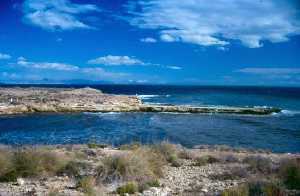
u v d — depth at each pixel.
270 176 13.03
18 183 12.36
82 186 11.73
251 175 13.71
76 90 126.38
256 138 40.22
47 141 36.12
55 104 73.06
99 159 16.64
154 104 83.81
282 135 42.84
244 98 127.88
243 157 18.95
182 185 12.62
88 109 70.69
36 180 12.95
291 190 11.38
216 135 41.97
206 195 10.77
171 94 163.75
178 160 17.45
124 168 13.13
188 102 99.81
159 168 14.70
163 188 11.99
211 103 96.81
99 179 12.67
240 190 10.50
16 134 41.41
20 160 13.69
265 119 62.09
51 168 13.99
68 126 49.19
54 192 10.75
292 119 62.31
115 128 47.53
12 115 62.72
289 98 131.25
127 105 77.56
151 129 46.69
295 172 12.41
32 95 94.69
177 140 37.69
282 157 19.36
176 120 58.50
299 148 33.91
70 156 16.47
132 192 11.23
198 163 17.11
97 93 119.44
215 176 13.98
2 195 10.73
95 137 39.38
